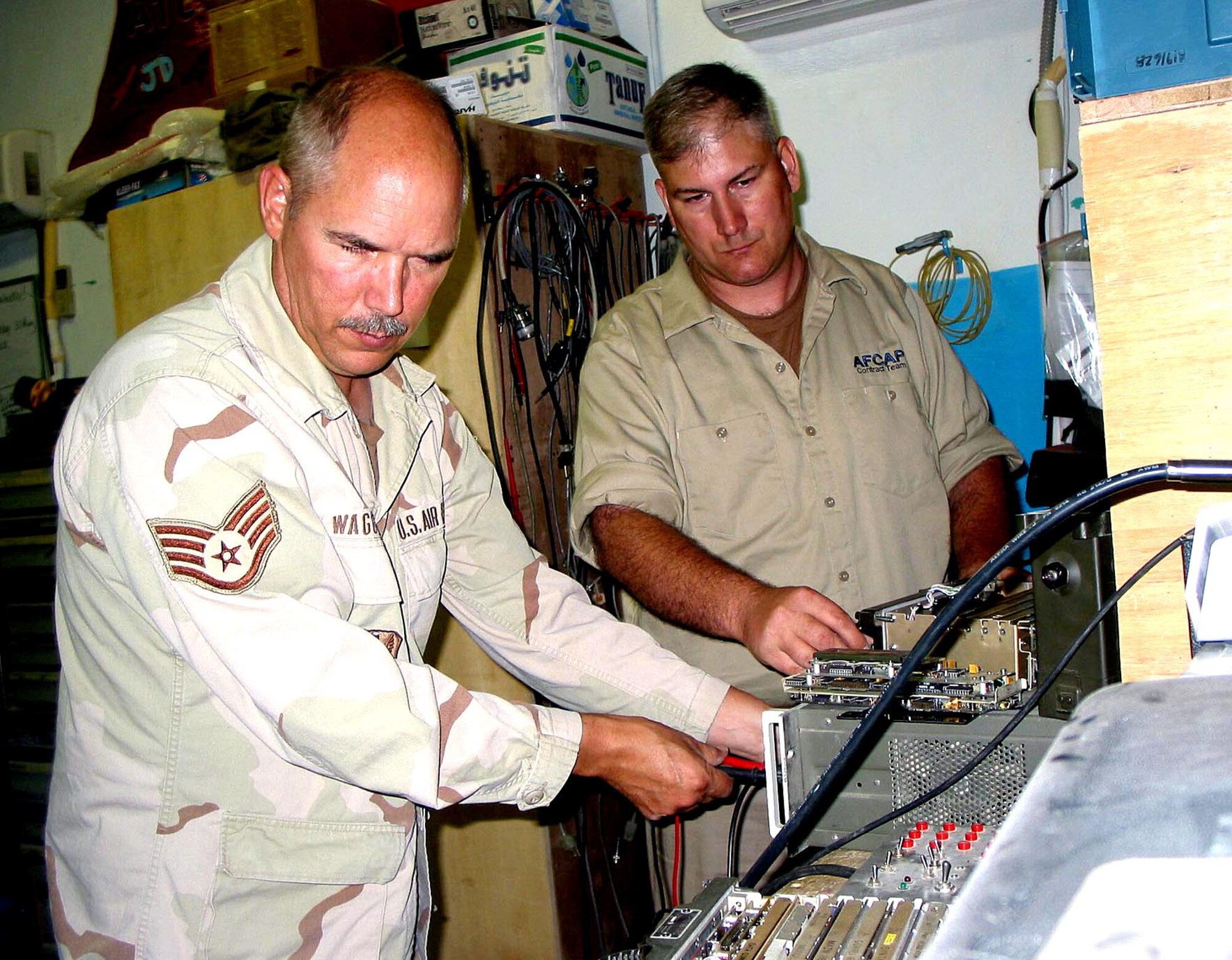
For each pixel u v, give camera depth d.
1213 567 0.69
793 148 2.03
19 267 3.73
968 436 2.08
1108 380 0.94
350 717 0.98
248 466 1.02
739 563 1.93
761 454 1.92
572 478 2.57
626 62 2.79
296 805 1.10
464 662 2.42
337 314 1.09
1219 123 0.89
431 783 0.98
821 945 0.76
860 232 2.66
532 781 1.07
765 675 1.90
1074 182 2.39
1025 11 2.43
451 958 2.51
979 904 0.37
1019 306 2.50
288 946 1.10
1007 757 1.01
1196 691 0.51
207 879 1.08
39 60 3.69
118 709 1.13
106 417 1.03
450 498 1.38
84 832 1.13
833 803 1.08
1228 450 0.91
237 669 0.99
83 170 3.12
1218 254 0.90
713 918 0.85
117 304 2.88
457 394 2.45
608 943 2.51
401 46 2.82
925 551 1.96
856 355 1.99
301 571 1.04
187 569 0.98
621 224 2.78
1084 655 0.98
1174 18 0.90
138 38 3.46
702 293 2.00
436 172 1.06
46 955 3.07
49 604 3.15
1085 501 0.78
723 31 2.69
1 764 3.18
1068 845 0.39
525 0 2.78
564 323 2.59
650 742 1.13
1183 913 0.34
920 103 2.56
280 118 2.54
